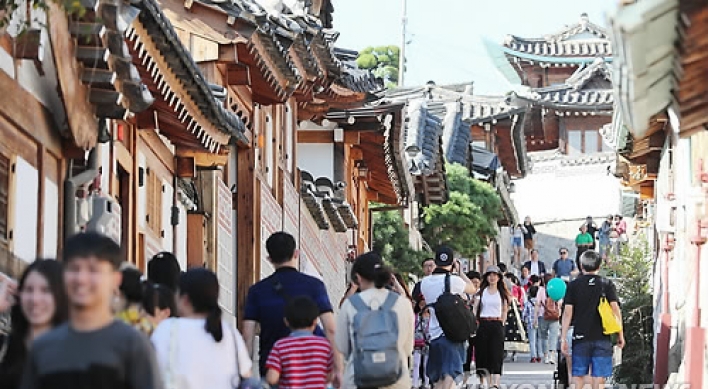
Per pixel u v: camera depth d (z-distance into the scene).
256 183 33.09
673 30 12.16
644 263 38.88
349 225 46.66
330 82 39.12
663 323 33.88
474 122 91.56
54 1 14.71
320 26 34.41
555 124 111.12
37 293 11.45
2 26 15.26
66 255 10.48
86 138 18.62
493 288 30.48
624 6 11.63
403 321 18.53
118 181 22.61
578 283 26.94
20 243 17.14
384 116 43.22
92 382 10.30
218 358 14.70
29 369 10.41
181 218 27.53
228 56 26.64
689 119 14.80
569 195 103.69
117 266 10.59
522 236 87.00
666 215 34.22
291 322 17.08
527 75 120.81
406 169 49.56
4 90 16.33
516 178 99.31
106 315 10.52
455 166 69.94
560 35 120.25
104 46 17.77
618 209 98.88
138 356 10.43
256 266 32.94
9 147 16.67
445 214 67.00
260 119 34.25
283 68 30.34
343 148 44.28
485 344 30.38
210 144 24.75
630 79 12.73
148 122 22.97
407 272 58.09
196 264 28.06
